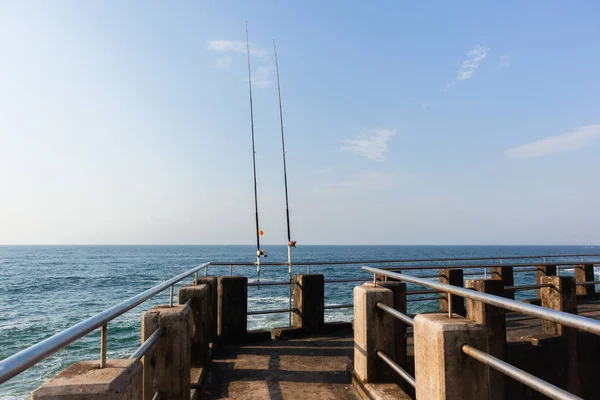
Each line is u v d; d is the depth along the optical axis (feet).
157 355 10.62
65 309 84.43
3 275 162.30
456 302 24.89
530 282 99.55
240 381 15.05
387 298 13.57
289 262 22.82
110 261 274.77
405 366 15.62
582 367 20.54
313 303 22.27
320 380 15.12
